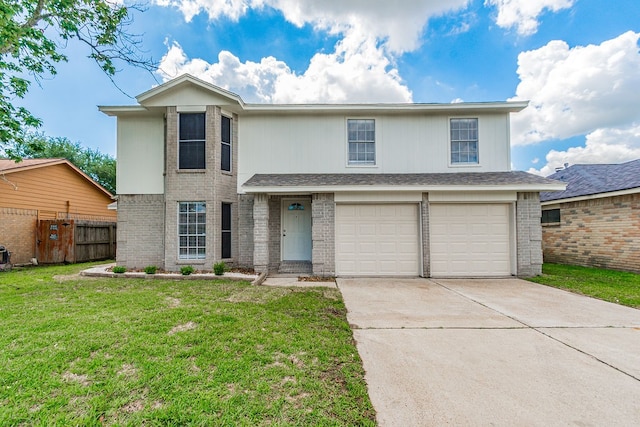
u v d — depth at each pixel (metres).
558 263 11.72
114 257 14.46
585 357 3.51
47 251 12.42
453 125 10.27
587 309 5.48
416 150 10.20
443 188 8.59
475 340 4.04
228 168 9.90
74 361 3.26
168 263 9.23
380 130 10.25
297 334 4.12
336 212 9.15
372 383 2.93
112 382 2.84
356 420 2.38
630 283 7.70
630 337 4.12
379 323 4.73
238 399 2.60
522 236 8.88
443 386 2.88
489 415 2.46
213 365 3.20
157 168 9.98
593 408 2.55
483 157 10.12
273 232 9.88
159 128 10.02
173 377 2.93
